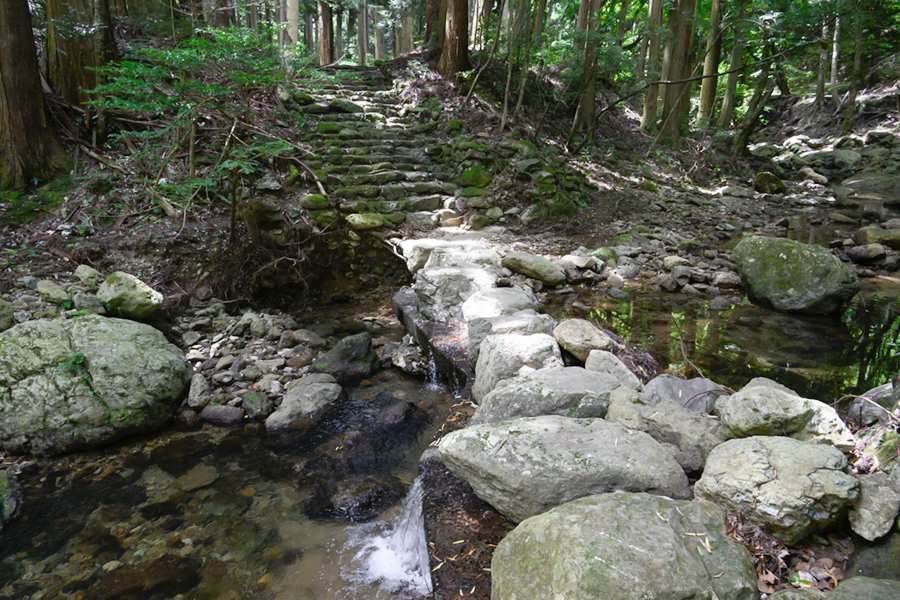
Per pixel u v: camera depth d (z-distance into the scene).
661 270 6.17
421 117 9.31
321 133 8.23
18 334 3.64
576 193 8.34
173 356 4.05
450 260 5.45
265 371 4.43
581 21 10.02
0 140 5.89
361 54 19.81
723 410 2.38
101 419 3.51
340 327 5.52
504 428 2.36
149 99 5.29
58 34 6.82
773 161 12.70
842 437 2.17
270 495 3.04
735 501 1.92
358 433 3.56
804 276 4.71
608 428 2.35
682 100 12.62
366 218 6.58
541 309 4.93
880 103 14.13
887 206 9.07
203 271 5.73
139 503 2.97
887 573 1.72
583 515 1.79
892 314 4.66
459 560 2.04
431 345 4.29
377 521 2.83
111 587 2.40
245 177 6.79
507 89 8.75
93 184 6.25
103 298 4.37
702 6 15.06
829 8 9.01
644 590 1.53
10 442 3.35
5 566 2.52
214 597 2.34
